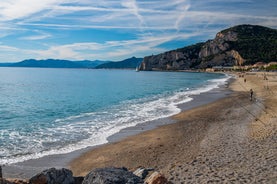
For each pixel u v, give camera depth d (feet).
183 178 36.52
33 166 49.29
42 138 67.67
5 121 89.71
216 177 35.86
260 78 299.17
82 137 68.49
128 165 49.08
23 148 59.52
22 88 229.45
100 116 96.99
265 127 66.08
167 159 50.34
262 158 42.42
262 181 33.37
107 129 76.64
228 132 65.87
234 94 162.50
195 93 175.32
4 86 249.75
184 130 73.00
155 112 103.45
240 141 55.72
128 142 63.41
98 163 50.70
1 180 24.91
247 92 171.32
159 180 25.88
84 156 54.65
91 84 282.36
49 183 28.25
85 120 90.07
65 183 29.66
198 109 108.37
